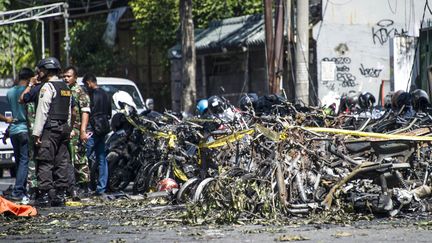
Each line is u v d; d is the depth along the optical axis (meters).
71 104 28.80
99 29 77.94
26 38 80.94
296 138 23.06
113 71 76.81
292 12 49.50
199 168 26.61
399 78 50.53
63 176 28.33
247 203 21.95
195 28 68.50
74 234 20.31
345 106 38.09
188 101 55.97
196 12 67.69
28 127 29.72
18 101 30.70
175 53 64.06
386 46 56.41
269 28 47.41
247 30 60.53
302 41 43.75
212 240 18.09
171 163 30.58
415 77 50.16
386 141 23.44
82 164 31.64
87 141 32.41
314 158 22.91
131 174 33.59
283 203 21.89
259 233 19.19
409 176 23.64
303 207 21.89
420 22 55.47
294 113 28.16
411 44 50.75
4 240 19.39
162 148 31.20
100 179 32.28
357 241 17.45
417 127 26.20
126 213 25.02
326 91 55.16
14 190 30.77
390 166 22.00
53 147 28.00
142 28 70.88
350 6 55.75
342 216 21.69
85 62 77.75
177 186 30.36
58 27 82.44
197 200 23.47
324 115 27.28
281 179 22.09
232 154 25.50
